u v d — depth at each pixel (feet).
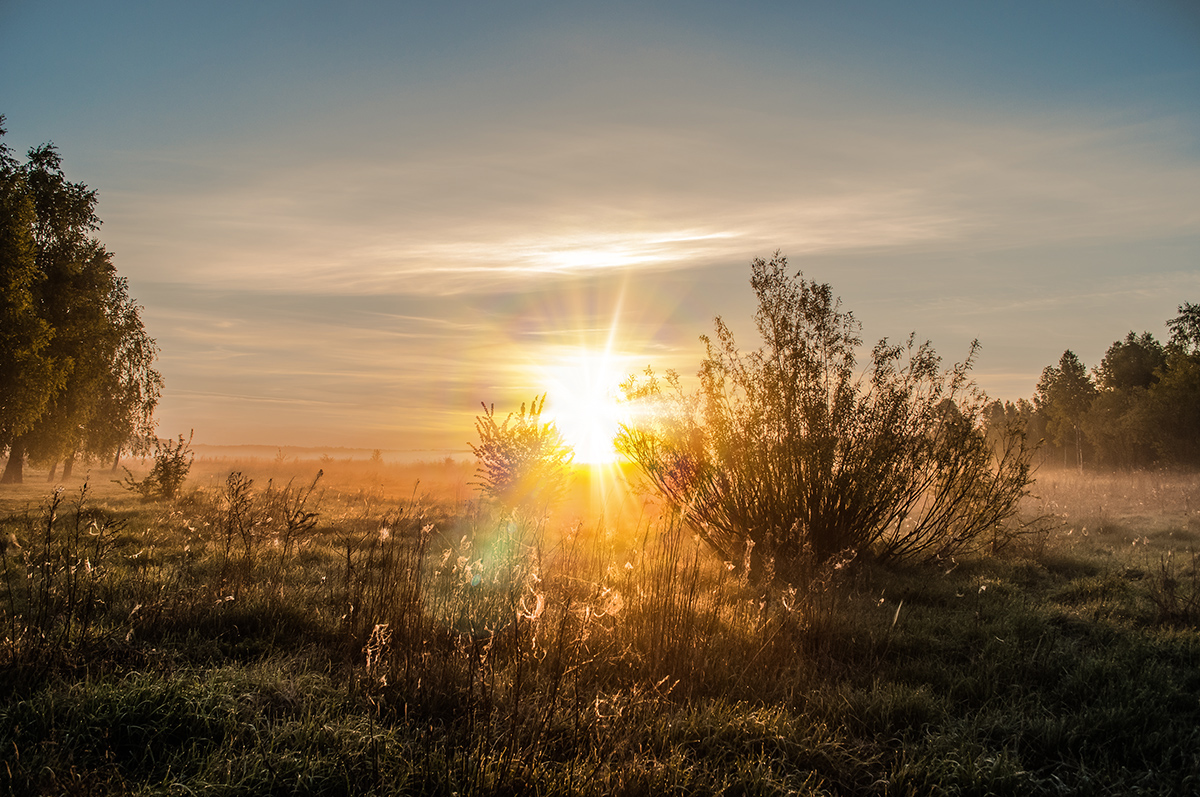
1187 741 13.00
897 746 12.68
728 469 32.96
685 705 13.94
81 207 92.68
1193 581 24.75
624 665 15.46
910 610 22.68
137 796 9.48
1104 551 36.91
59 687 12.75
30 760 10.15
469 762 10.40
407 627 15.74
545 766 10.50
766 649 16.87
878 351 32.65
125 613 18.08
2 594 19.24
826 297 32.07
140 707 11.82
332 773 10.26
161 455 60.18
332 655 16.30
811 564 25.58
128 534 32.65
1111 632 20.29
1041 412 228.63
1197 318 137.59
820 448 31.09
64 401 93.50
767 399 32.22
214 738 11.50
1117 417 154.20
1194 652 18.22
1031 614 21.24
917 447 32.12
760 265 33.19
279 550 27.91
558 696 12.87
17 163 79.46
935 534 33.58
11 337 72.64
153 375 115.03
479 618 17.02
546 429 48.57
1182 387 134.72
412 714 12.69
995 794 10.74
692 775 10.82
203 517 37.99
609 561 25.04
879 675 15.85
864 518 31.55
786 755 11.64
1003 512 35.06
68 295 91.35
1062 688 15.47
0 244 72.54
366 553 28.32
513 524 32.22
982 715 13.89
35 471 157.28
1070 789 10.99
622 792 9.92
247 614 18.33
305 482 107.04
